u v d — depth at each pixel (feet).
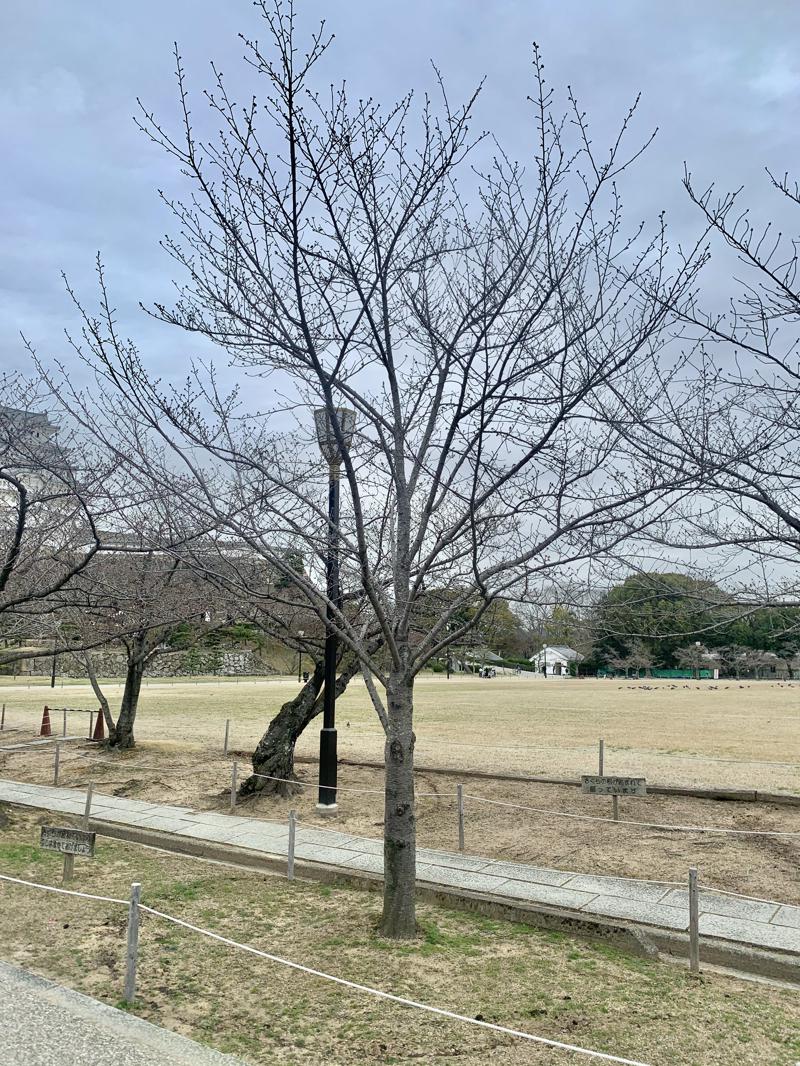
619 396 21.18
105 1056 14.70
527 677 267.59
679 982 19.75
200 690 143.64
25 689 146.10
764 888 27.48
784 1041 16.55
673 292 19.98
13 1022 16.07
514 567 24.67
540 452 25.00
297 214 19.35
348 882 28.02
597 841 33.60
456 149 20.65
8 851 31.65
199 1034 16.42
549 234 22.84
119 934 22.36
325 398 20.10
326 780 39.09
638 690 166.20
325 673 39.65
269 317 21.24
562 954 21.48
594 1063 15.40
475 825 36.47
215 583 26.76
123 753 58.39
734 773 48.57
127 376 21.98
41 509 35.24
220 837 34.45
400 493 23.56
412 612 29.96
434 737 70.79
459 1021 17.17
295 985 19.01
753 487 19.12
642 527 21.03
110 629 45.62
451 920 24.26
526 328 21.09
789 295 18.43
